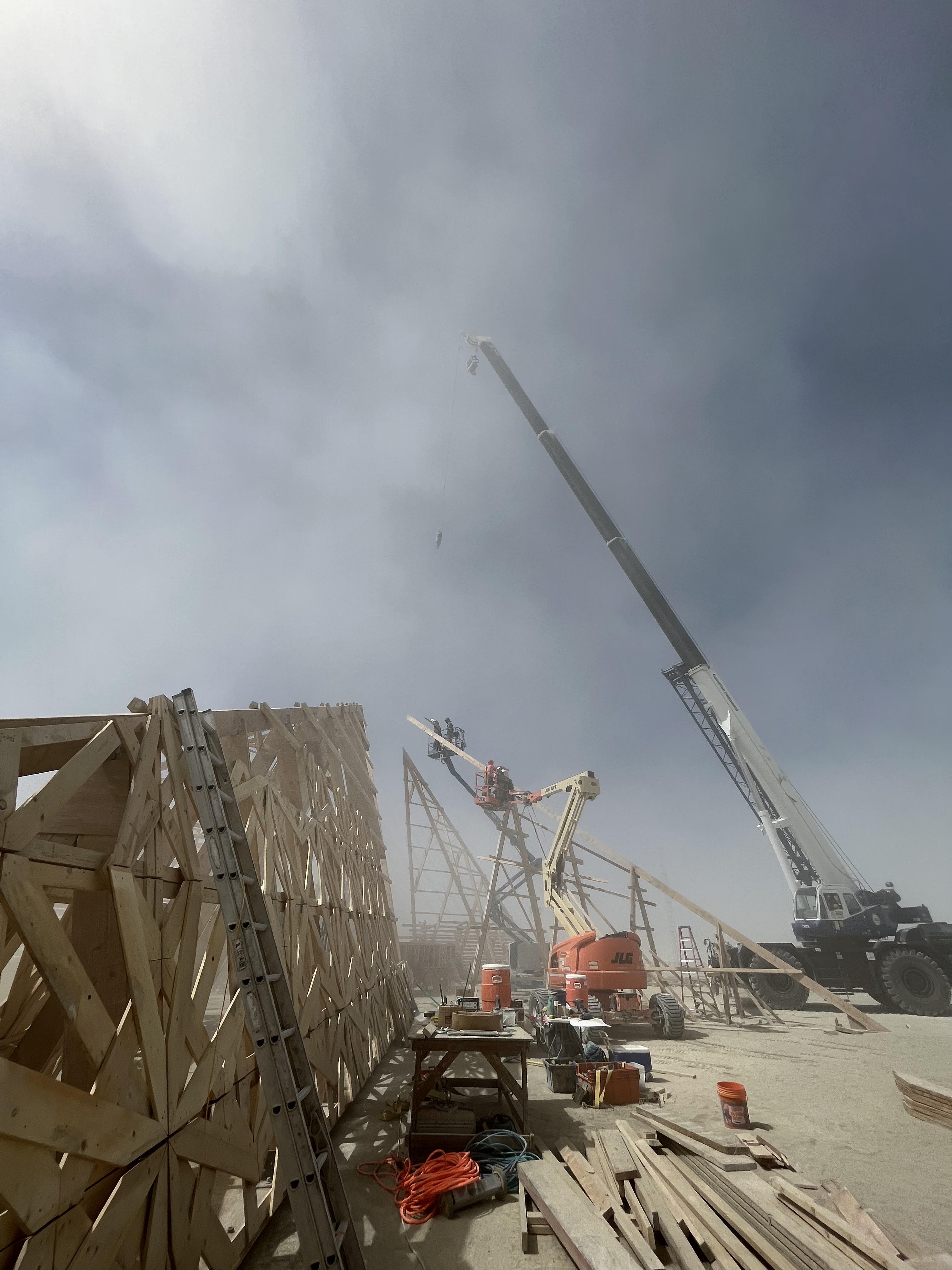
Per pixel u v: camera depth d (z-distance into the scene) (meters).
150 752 5.14
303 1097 4.60
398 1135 7.91
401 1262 4.96
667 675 28.73
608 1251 4.57
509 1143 7.12
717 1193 5.59
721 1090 7.96
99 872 4.09
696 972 20.14
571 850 28.70
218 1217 5.61
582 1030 11.73
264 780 7.77
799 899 23.53
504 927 36.72
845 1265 4.22
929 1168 6.78
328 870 10.25
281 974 5.09
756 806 25.45
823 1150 7.32
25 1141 2.95
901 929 21.59
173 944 4.77
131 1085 3.88
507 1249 5.16
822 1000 23.80
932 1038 15.42
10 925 3.37
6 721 3.97
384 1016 13.53
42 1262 2.97
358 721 18.12
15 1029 4.91
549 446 37.34
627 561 31.69
